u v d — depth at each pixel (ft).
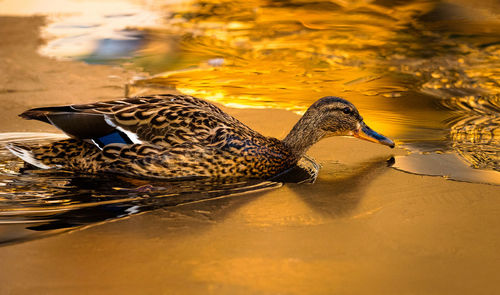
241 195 25.32
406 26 59.00
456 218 22.90
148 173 26.63
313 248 20.53
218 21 61.82
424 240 21.15
